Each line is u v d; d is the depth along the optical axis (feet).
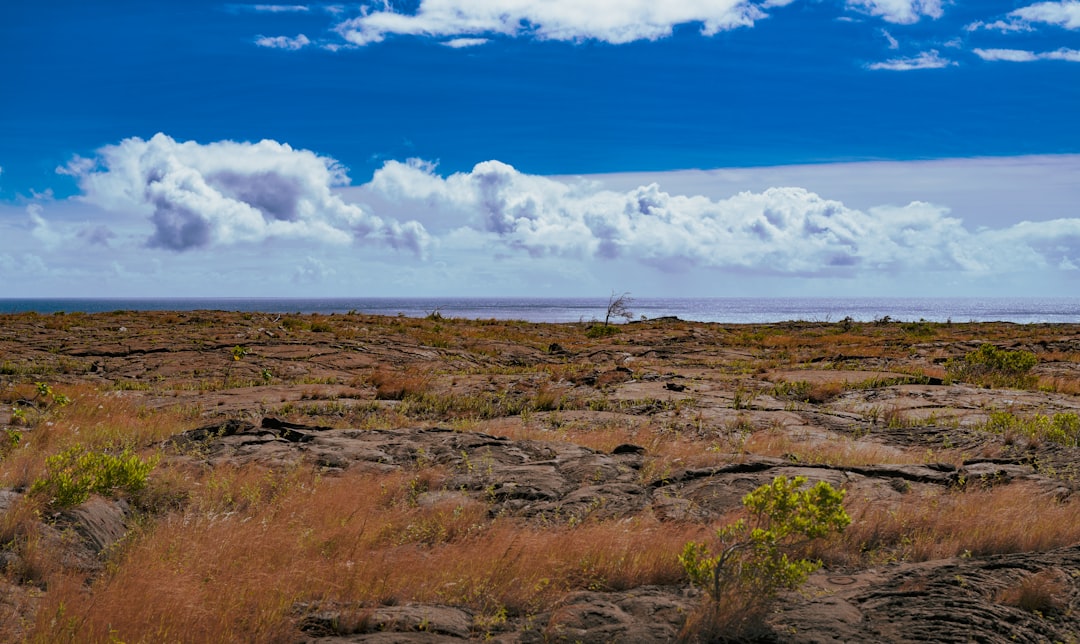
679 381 67.31
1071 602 16.02
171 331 110.22
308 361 88.48
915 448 39.14
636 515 23.52
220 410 51.96
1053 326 190.19
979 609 15.03
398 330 131.85
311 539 20.04
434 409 53.93
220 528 20.72
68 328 111.96
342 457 32.01
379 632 14.07
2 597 15.33
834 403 57.41
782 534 15.49
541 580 16.53
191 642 13.66
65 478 21.12
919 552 20.93
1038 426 40.32
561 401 54.49
